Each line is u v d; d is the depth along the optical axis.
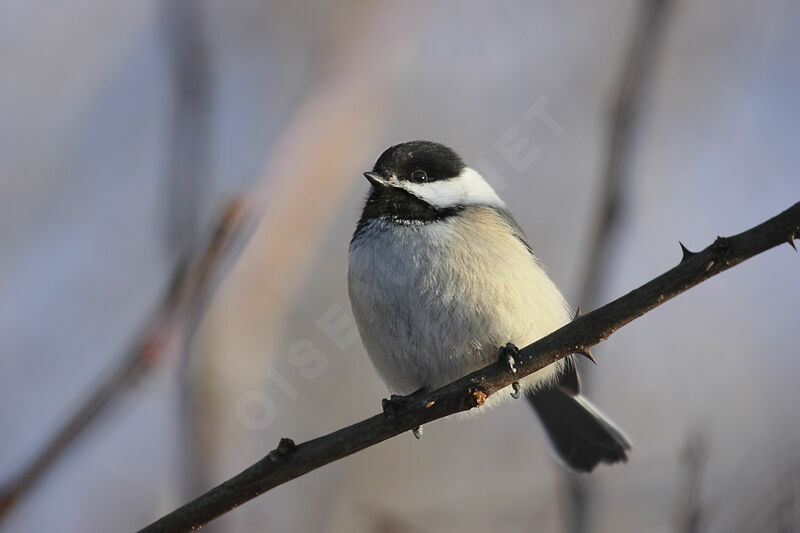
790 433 8.84
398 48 11.65
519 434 11.65
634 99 6.73
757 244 5.52
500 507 10.34
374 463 11.11
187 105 6.67
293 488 10.48
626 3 14.04
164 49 12.63
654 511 9.28
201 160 6.54
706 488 7.81
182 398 6.25
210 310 7.30
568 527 6.99
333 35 11.09
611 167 6.62
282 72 13.05
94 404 4.55
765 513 7.20
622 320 6.04
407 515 10.27
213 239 5.00
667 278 5.88
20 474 4.33
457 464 11.34
